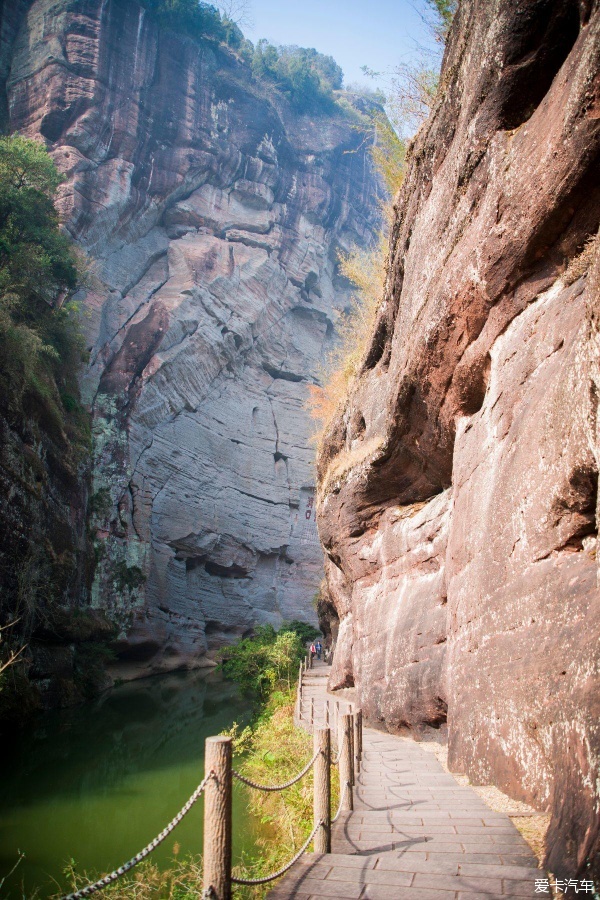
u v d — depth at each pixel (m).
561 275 6.48
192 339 42.88
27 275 26.69
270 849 7.39
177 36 46.72
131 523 35.84
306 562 49.56
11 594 20.39
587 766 3.72
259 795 9.65
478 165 7.46
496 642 6.22
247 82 53.16
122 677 31.39
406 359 9.84
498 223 6.95
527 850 4.09
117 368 38.31
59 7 41.31
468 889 3.49
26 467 21.83
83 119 40.06
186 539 40.41
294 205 54.22
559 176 5.86
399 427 11.09
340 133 59.16
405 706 10.40
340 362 22.44
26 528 21.45
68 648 25.41
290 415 51.03
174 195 46.09
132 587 34.31
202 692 28.36
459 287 7.93
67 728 18.84
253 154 51.03
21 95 41.03
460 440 8.83
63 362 30.69
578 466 4.90
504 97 6.90
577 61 5.52
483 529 6.99
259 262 49.41
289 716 14.70
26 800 11.40
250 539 45.50
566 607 4.91
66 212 37.69
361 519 14.14
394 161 14.34
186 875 7.00
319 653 31.69
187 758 14.86
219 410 45.66
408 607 11.15
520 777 5.37
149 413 39.16
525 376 6.58
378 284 16.86
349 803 5.66
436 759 8.21
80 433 31.12
